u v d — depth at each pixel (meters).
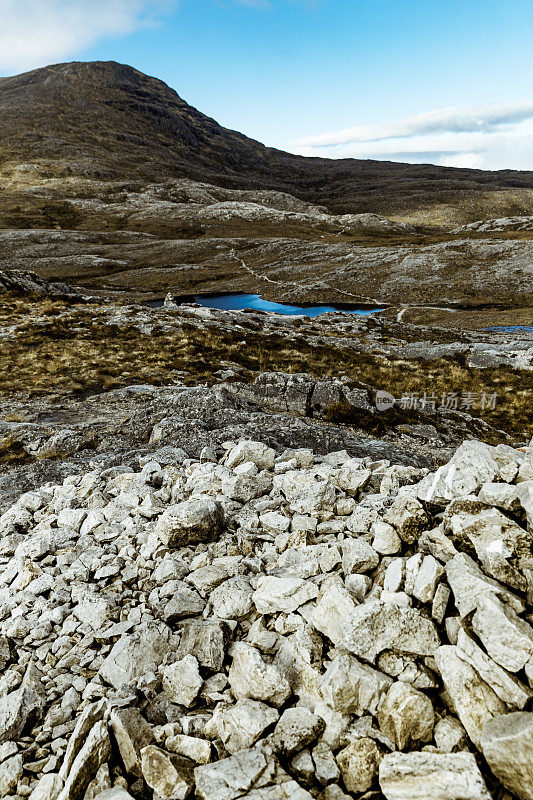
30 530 9.99
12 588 7.57
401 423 25.34
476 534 5.07
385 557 5.86
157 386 27.80
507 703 3.76
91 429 18.55
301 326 67.44
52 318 47.97
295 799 3.52
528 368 44.66
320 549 6.50
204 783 3.73
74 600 6.82
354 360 45.38
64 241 174.50
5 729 4.83
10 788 4.36
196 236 197.50
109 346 39.16
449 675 4.12
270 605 5.64
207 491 9.58
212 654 5.27
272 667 4.65
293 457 12.02
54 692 5.37
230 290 123.31
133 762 4.23
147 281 134.88
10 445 17.05
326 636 5.11
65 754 4.36
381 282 118.25
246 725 4.19
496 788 3.48
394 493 8.83
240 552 7.35
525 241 125.75
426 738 3.92
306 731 4.08
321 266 135.88
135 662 5.36
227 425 19.00
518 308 92.88
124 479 11.16
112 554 7.77
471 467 6.00
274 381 26.42
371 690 4.18
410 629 4.53
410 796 3.41
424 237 173.50
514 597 4.34
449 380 39.38
